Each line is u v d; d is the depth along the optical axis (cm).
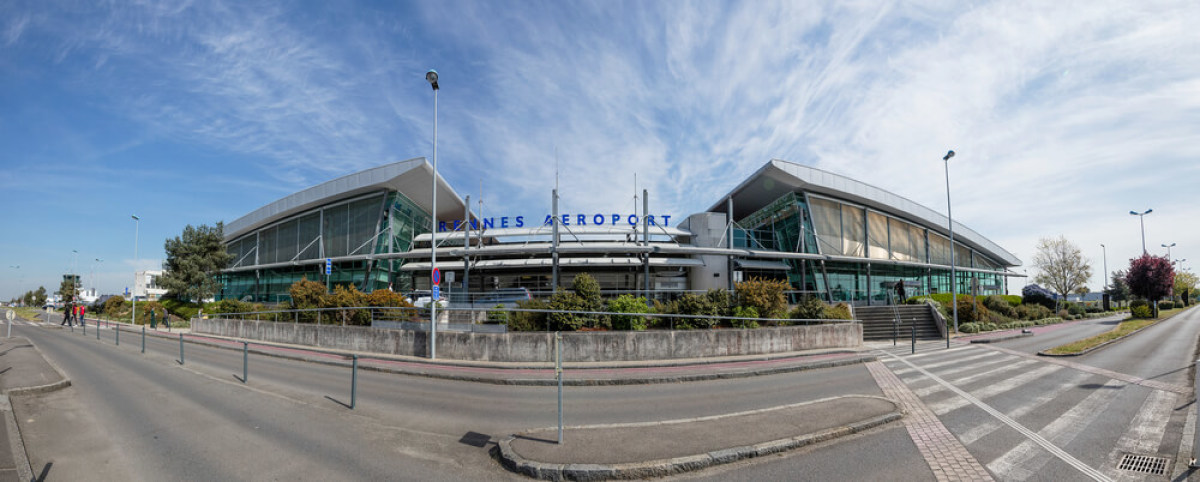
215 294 4153
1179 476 566
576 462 598
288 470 603
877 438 717
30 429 797
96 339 2600
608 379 1239
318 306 2383
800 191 3509
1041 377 1246
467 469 607
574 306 1714
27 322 4691
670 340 1606
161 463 633
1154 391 1043
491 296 2181
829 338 1909
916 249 4203
